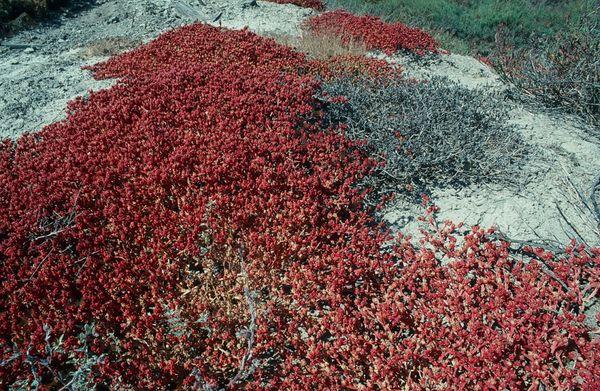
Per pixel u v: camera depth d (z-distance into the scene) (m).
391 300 1.42
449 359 1.33
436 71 2.96
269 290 1.47
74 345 1.29
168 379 1.28
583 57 2.26
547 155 1.91
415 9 4.65
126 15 3.86
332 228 1.61
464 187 1.79
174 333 1.36
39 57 2.97
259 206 1.62
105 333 1.33
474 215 1.68
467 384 1.29
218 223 1.57
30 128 2.03
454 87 2.33
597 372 1.26
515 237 1.60
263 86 2.14
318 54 2.75
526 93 2.37
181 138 1.82
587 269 1.45
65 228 1.51
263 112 1.99
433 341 1.35
